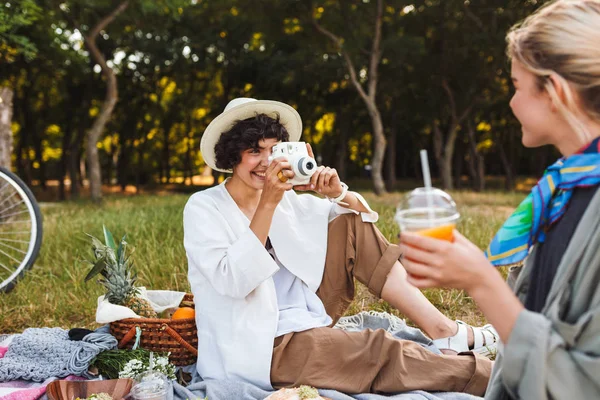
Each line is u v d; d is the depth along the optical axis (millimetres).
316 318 2982
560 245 1339
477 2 16984
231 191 3086
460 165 27984
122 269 3424
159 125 30109
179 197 16703
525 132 1416
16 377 2994
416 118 25031
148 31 15922
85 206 12727
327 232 3164
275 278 3111
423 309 3113
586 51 1252
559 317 1290
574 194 1348
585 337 1228
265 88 24656
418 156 33438
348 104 24719
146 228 6773
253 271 2656
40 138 26859
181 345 3148
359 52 17047
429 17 18297
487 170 41781
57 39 15711
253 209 3096
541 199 1395
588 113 1288
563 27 1283
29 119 23953
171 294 3750
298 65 20500
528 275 1441
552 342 1192
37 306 4414
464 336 3129
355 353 2793
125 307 3174
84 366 3023
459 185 27797
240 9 16641
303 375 2773
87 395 2680
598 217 1254
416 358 2807
